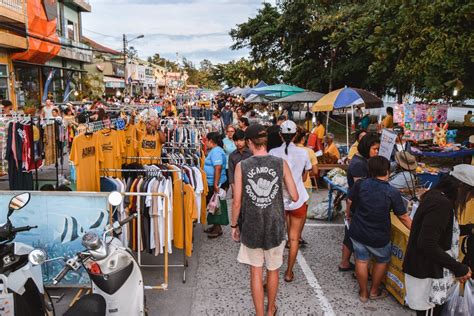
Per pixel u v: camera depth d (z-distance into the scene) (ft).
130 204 15.43
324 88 87.81
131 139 23.88
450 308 11.64
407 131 36.24
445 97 37.52
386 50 32.12
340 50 77.30
